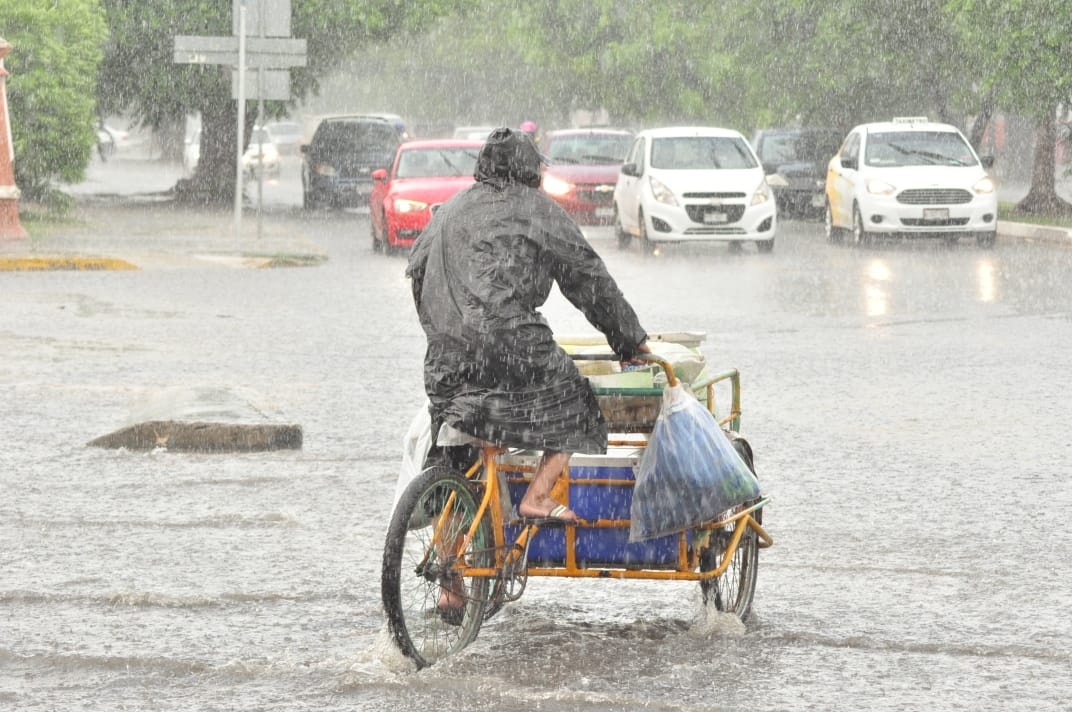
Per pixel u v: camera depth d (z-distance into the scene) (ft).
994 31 289.33
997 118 554.87
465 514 55.06
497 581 56.59
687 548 56.65
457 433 54.75
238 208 245.04
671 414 55.26
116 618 60.59
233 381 119.24
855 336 146.72
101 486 84.33
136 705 50.93
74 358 130.11
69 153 290.76
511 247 53.36
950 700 51.52
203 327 151.43
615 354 55.72
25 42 281.13
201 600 62.90
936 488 83.97
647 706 50.52
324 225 317.42
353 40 389.60
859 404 109.50
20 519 76.69
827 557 70.23
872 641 58.08
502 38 574.15
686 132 259.60
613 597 64.03
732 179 247.50
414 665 53.83
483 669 54.24
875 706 50.88
